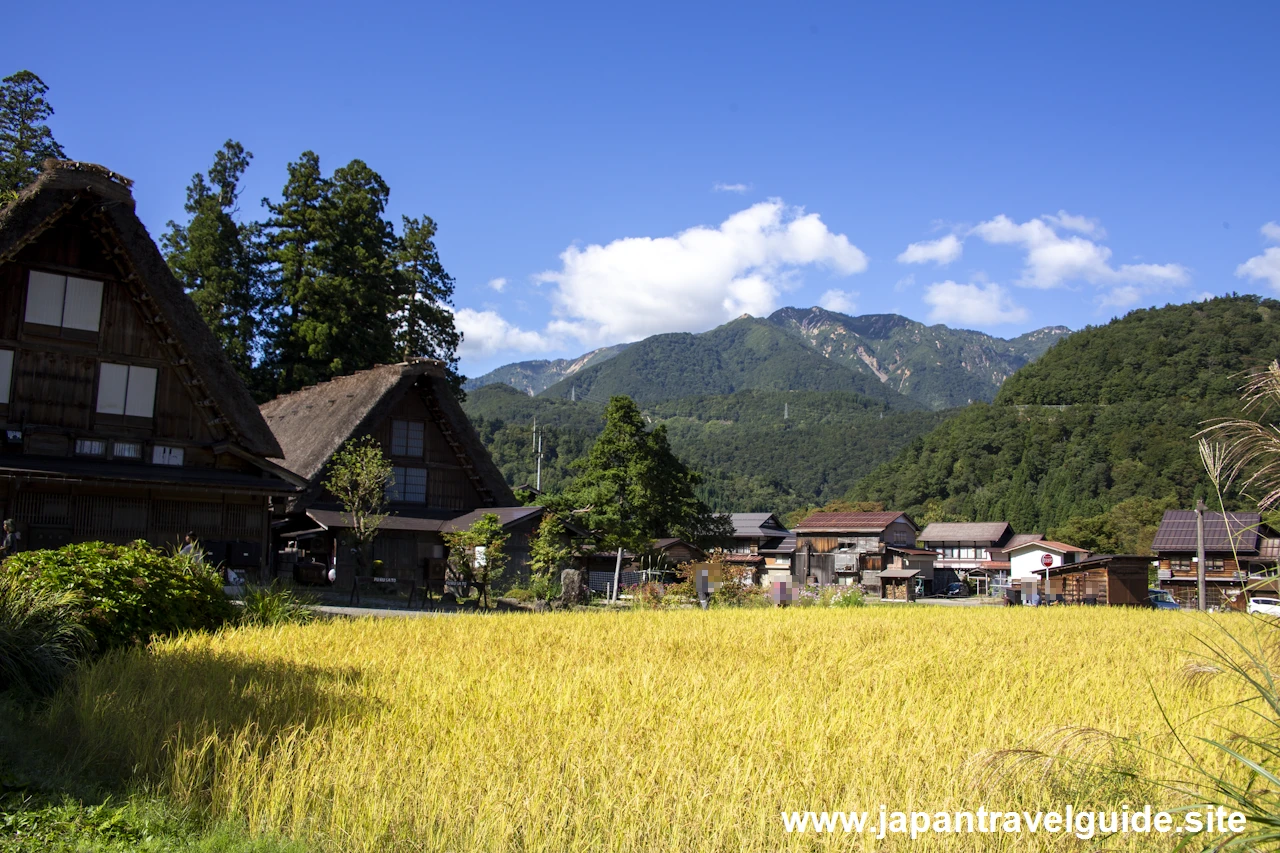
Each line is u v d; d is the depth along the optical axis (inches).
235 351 1605.6
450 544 1061.1
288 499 1140.5
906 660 475.8
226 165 1753.2
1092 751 260.7
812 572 2906.0
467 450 1310.3
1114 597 1689.2
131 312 906.1
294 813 225.3
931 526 3307.1
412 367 1250.6
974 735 297.3
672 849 206.1
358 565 1077.1
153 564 515.8
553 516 1216.2
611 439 1923.0
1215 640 559.2
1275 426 208.7
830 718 315.6
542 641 525.0
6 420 842.8
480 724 296.0
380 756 258.8
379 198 1785.2
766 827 217.6
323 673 381.4
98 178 856.9
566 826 217.8
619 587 1566.2
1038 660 502.3
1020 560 2876.5
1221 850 185.3
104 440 882.8
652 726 298.5
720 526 2169.0
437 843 209.6
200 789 244.5
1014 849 212.7
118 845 212.7
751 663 453.1
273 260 1684.3
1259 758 241.8
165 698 318.0
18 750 273.0
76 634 408.8
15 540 770.2
